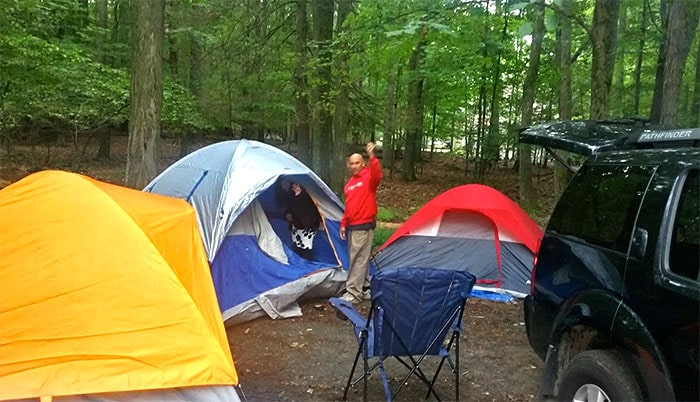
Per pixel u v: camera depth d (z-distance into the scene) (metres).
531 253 6.95
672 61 6.70
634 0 11.28
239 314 5.56
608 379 2.89
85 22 16.42
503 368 4.72
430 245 7.24
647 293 2.87
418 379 4.48
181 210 4.59
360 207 6.29
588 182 3.74
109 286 3.20
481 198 7.15
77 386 2.80
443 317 3.98
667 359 2.64
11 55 11.82
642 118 4.48
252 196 5.84
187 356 3.07
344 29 8.97
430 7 7.03
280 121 15.48
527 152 14.54
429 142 30.72
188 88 15.19
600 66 6.80
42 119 14.05
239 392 4.14
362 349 4.06
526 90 13.95
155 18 7.73
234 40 11.38
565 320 3.39
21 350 2.88
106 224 3.46
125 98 13.56
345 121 11.08
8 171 14.59
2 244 3.30
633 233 3.11
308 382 4.37
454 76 15.59
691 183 2.94
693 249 2.75
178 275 3.44
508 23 13.27
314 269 6.31
